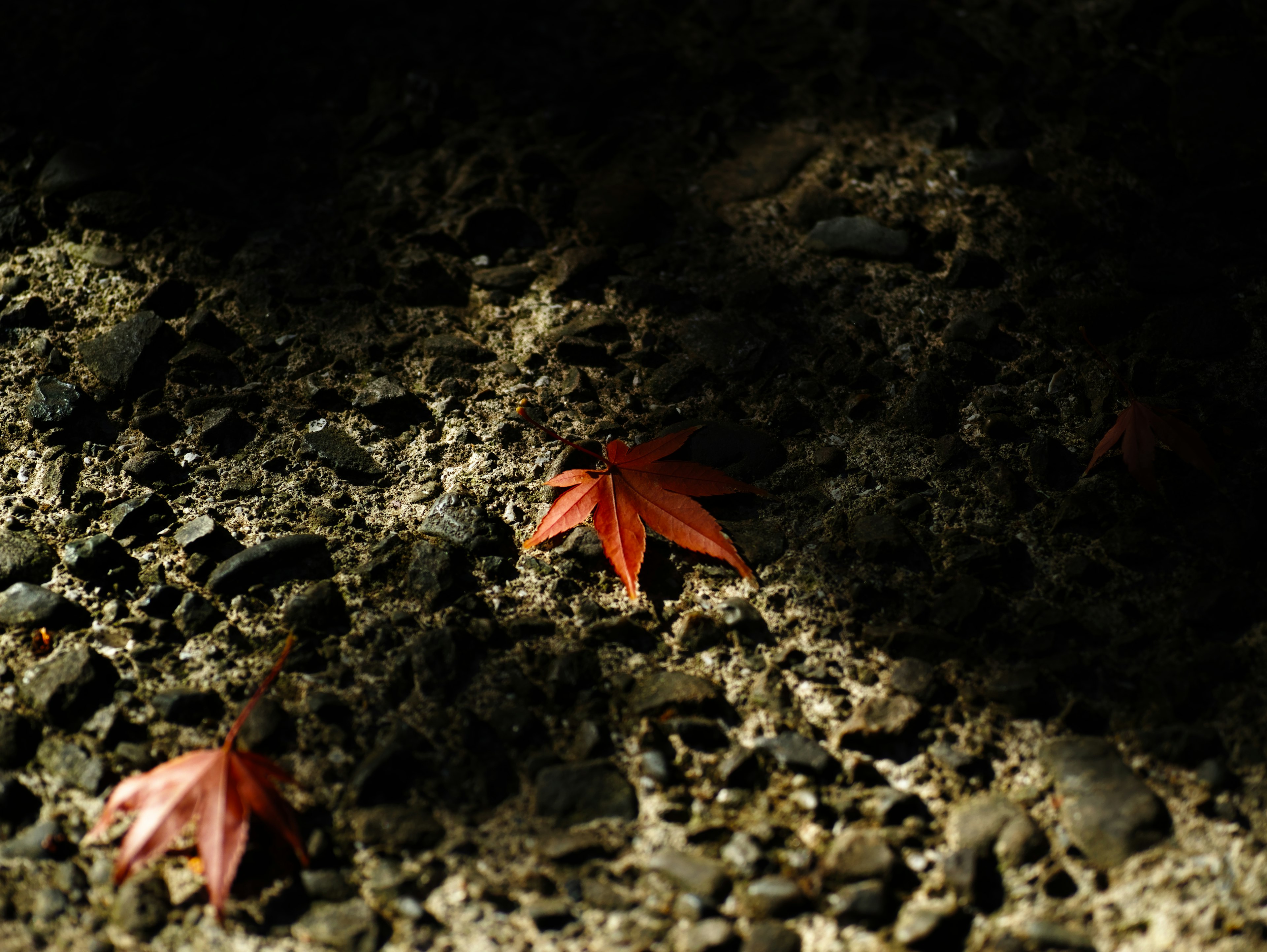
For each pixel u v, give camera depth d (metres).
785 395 0.64
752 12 0.76
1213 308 0.65
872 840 0.55
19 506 0.61
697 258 0.68
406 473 0.63
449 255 0.68
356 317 0.66
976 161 0.70
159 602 0.59
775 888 0.55
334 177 0.70
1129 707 0.57
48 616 0.59
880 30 0.75
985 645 0.59
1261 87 0.71
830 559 0.61
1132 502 0.61
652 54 0.75
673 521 0.60
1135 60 0.73
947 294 0.66
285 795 0.56
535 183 0.70
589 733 0.57
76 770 0.56
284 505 0.62
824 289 0.67
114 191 0.69
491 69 0.74
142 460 0.62
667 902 0.55
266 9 0.76
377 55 0.75
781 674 0.58
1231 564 0.60
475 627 0.59
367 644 0.59
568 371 0.65
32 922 0.54
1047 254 0.67
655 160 0.71
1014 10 0.75
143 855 0.55
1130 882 0.55
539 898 0.55
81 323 0.66
